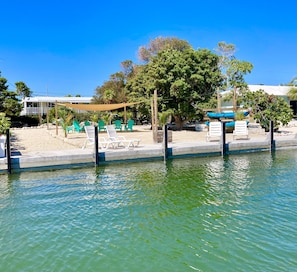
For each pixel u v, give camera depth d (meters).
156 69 24.58
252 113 21.69
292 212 6.30
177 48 42.31
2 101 39.72
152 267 4.38
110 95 42.50
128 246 4.99
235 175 9.73
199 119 26.64
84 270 4.34
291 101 38.72
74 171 10.66
